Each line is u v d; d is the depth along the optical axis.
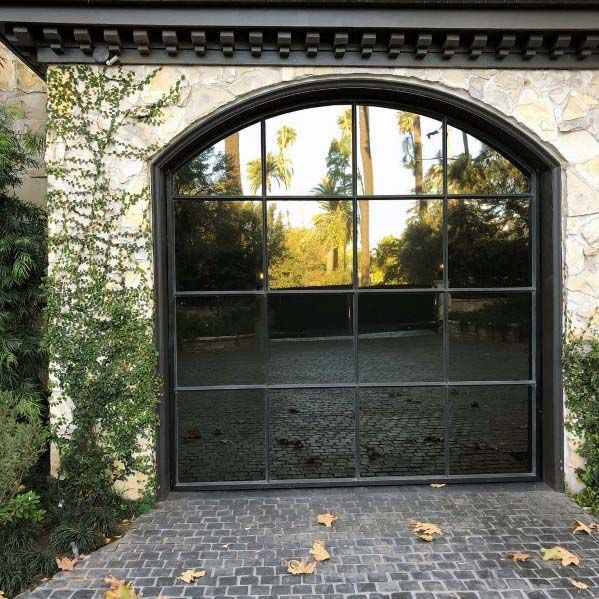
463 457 4.14
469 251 4.06
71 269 3.57
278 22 3.41
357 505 3.64
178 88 3.62
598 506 3.51
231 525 3.36
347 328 4.04
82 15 3.34
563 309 3.83
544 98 3.75
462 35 3.56
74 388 3.59
